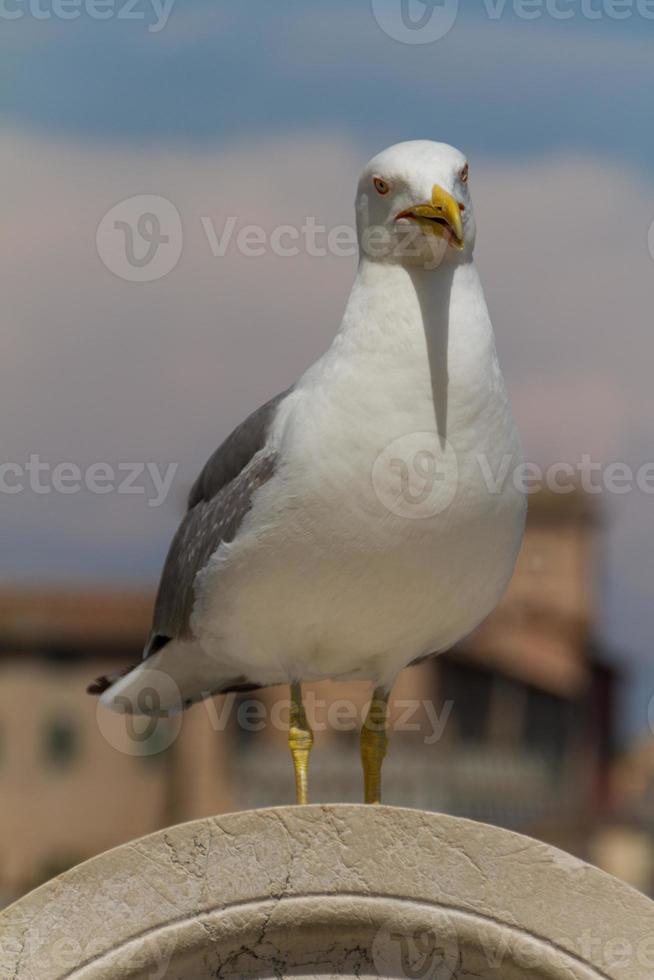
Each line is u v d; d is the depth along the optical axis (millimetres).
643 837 37781
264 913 8664
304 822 8711
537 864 8664
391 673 10188
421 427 9375
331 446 9430
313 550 9555
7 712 34000
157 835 8711
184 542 10562
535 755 38250
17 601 33906
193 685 11195
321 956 8703
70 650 33875
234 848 8703
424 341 9430
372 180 9641
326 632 9859
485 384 9469
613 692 40781
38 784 33844
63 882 8680
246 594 9852
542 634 38344
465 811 36500
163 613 10820
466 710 37031
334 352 9633
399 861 8688
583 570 38625
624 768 40156
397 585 9562
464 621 9992
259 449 9922
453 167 9664
